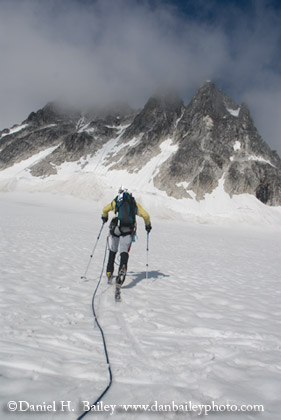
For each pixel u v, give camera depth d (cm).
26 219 3070
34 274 624
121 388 215
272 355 303
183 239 2722
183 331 364
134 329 358
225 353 302
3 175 10988
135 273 771
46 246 1147
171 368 257
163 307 470
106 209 603
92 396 200
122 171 10144
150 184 9350
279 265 1327
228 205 8575
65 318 374
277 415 193
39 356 253
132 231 564
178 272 865
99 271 742
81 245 1324
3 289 477
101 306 448
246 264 1257
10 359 238
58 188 8888
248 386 232
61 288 530
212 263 1184
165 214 7494
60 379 220
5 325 323
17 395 189
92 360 260
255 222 7688
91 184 8888
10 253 874
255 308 512
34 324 338
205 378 242
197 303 516
